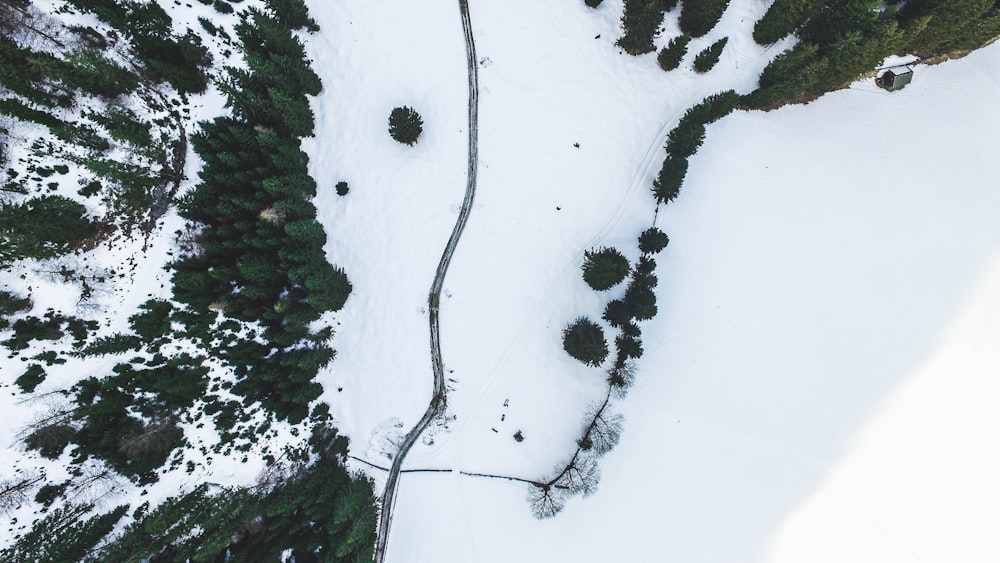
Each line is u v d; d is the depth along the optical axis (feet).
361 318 119.75
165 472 105.91
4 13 90.33
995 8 114.32
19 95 92.07
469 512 121.19
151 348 104.22
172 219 104.68
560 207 122.01
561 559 121.80
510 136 121.19
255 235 105.09
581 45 121.80
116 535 101.86
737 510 123.85
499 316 121.49
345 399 120.06
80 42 95.55
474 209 120.57
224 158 101.45
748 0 121.90
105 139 99.09
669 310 123.85
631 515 122.31
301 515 110.63
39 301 96.48
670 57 116.47
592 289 120.06
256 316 109.29
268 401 111.75
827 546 124.57
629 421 122.83
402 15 118.01
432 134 119.55
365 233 119.14
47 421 97.45
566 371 121.70
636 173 122.83
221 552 105.81
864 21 104.63
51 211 94.53
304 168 115.96
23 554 95.96
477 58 120.06
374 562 119.75
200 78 105.70
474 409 121.80
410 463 121.39
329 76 117.70
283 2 108.06
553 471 120.98
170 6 103.60
